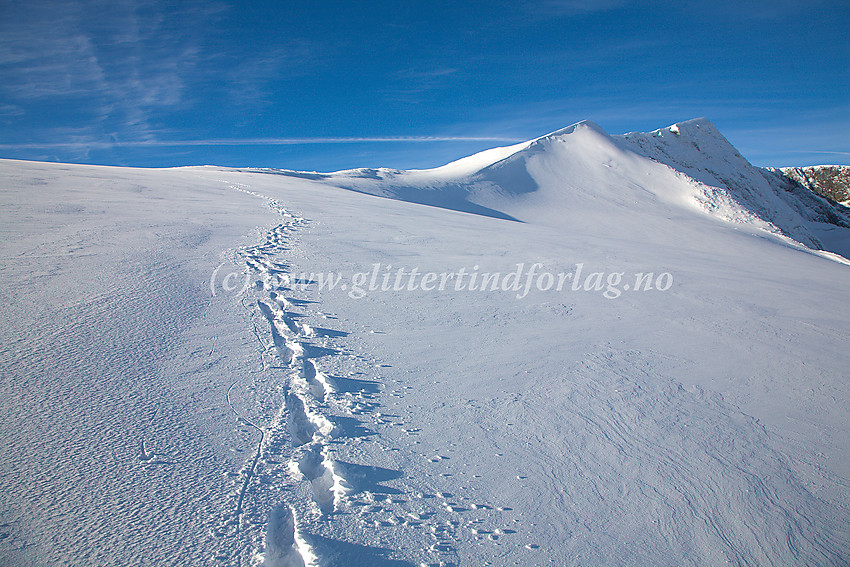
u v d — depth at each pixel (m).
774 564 2.11
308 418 3.04
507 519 2.24
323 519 2.11
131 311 4.36
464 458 2.71
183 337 4.00
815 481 2.77
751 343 5.37
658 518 2.34
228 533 1.97
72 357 3.39
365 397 3.33
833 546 2.25
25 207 9.11
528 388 3.72
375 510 2.21
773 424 3.46
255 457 2.52
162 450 2.49
